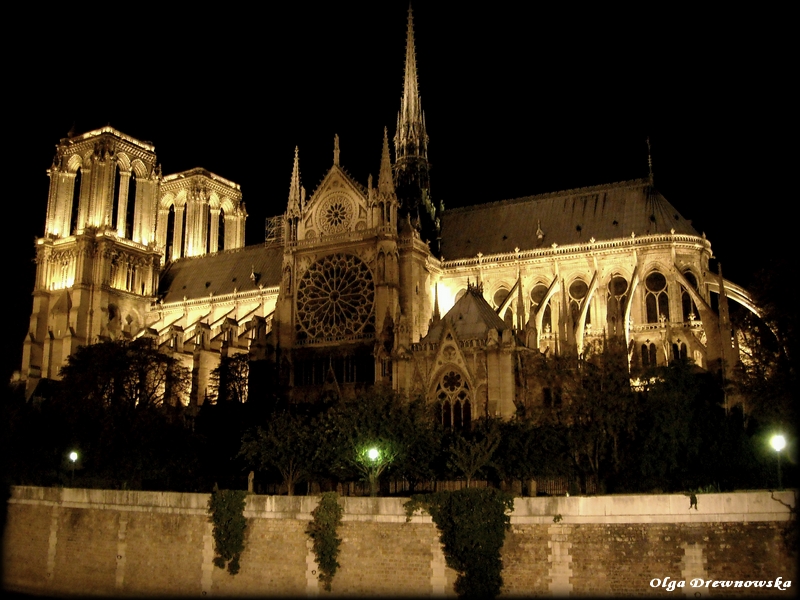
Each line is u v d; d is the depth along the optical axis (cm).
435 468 6506
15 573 6731
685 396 6284
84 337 13400
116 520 6250
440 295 11481
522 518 4822
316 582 5247
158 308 14375
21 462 8288
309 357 10369
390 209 10412
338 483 6631
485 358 7406
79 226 14225
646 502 4584
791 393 5462
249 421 8775
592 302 10531
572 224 11331
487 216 12194
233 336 11675
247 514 5616
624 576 4541
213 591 5591
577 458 6228
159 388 11000
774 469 5688
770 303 6141
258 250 14600
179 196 16925
